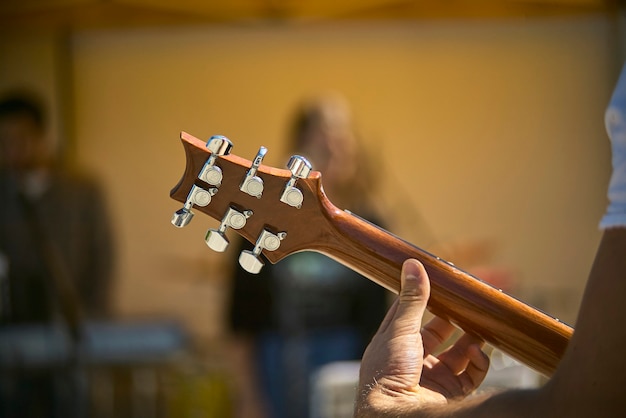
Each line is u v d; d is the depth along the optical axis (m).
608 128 1.12
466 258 5.49
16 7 4.97
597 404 1.05
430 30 5.48
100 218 5.10
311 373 3.78
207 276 5.43
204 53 5.46
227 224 1.40
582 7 5.10
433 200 5.56
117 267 5.39
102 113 5.41
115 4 4.98
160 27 5.28
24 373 4.54
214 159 1.36
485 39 5.48
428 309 1.45
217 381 4.84
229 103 5.51
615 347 1.04
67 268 4.90
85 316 5.01
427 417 1.22
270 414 3.82
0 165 4.78
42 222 4.84
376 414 1.29
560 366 1.10
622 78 1.11
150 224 5.46
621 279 1.04
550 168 5.55
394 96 5.53
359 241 1.46
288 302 3.78
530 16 5.13
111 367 4.73
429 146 5.55
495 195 5.56
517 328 1.42
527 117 5.53
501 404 1.14
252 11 5.02
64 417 4.59
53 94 5.27
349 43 5.50
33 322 4.63
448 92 5.53
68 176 5.09
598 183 5.52
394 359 1.35
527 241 5.57
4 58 5.20
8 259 4.65
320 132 3.92
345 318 3.79
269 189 1.43
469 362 1.55
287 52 5.49
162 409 4.78
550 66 5.48
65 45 5.27
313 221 1.46
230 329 3.87
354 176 4.00
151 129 5.47
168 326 5.18
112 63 5.39
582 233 5.55
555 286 5.56
